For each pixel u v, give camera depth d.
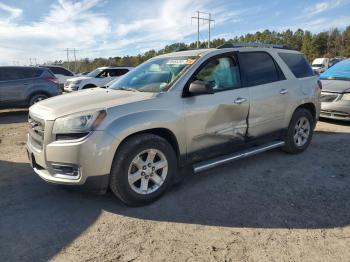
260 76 5.22
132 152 3.83
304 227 3.54
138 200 3.96
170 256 3.08
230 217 3.76
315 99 6.09
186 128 4.28
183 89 4.30
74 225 3.63
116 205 4.09
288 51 5.94
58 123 3.72
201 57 4.62
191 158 4.45
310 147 6.41
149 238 3.38
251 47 5.33
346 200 4.13
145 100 4.02
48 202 4.18
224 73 4.79
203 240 3.33
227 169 5.23
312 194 4.31
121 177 3.80
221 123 4.64
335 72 9.49
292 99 5.61
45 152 3.81
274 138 5.53
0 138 7.95
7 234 3.46
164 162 4.12
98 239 3.37
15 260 3.04
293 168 5.25
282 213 3.83
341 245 3.21
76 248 3.22
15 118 11.48
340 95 8.29
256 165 5.39
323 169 5.20
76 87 16.69
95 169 3.66
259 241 3.29
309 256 3.05
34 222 3.70
